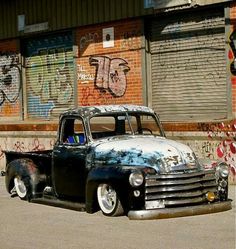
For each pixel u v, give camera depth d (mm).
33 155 11938
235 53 14305
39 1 19391
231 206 10188
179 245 7738
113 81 17281
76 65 18375
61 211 10727
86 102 18188
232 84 14445
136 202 9250
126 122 10945
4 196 12859
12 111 20844
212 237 8180
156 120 11266
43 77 19859
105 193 9867
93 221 9539
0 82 21125
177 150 9797
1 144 18609
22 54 20469
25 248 7926
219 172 10031
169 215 9266
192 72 15500
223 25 14688
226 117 14688
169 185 9367
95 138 10578
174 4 15297
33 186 11719
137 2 16328
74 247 7863
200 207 9531
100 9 17406
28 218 10156
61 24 18672
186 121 14328
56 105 19422
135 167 9352
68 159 10703
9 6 20531
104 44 17469
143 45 16375
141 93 16516
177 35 15773
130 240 8133
